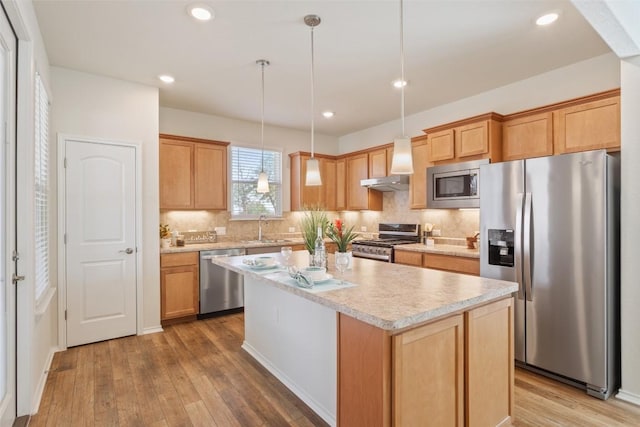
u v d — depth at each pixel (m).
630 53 2.21
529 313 2.64
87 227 3.27
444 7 2.29
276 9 2.31
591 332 2.34
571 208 2.42
